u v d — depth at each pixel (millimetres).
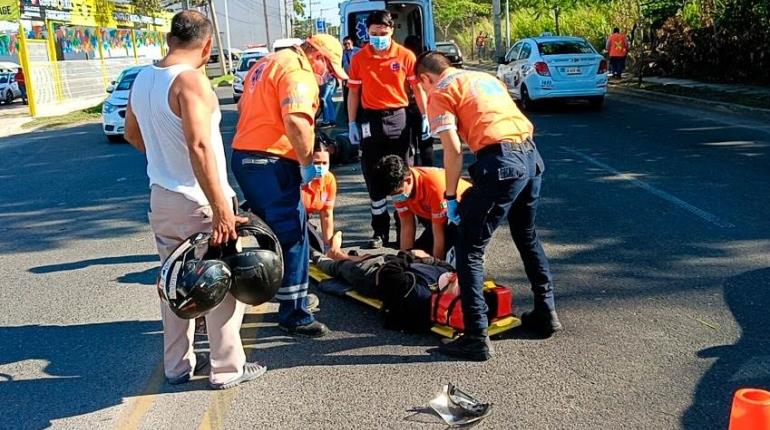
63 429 3658
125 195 9594
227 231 3604
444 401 3654
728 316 4570
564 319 4676
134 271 6262
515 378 3934
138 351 4566
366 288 5035
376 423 3543
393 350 4367
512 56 18047
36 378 4238
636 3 24672
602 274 5449
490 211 3977
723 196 7492
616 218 6938
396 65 6199
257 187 4324
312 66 4586
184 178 3746
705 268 5438
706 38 19891
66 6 28172
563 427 3434
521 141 4027
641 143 11086
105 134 15922
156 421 3689
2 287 5996
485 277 5551
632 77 22266
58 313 5293
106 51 34500
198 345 4590
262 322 4887
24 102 30562
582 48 16188
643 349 4191
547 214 7234
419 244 5512
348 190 8938
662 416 3490
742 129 11891
